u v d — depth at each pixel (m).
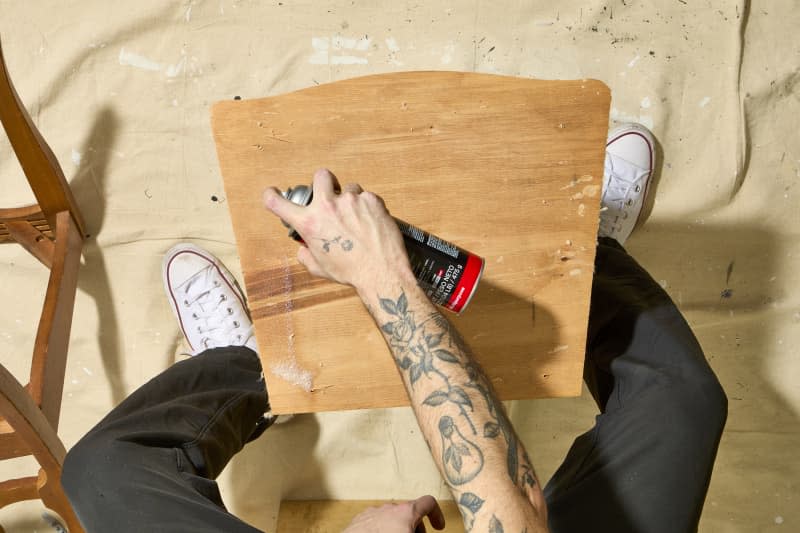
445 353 0.59
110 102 1.15
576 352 0.80
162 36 1.14
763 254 1.20
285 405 0.81
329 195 0.59
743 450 1.20
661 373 0.84
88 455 0.81
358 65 1.15
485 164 0.72
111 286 1.20
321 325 0.77
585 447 0.83
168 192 1.17
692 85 1.16
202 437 0.88
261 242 0.73
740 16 1.14
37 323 1.20
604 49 1.15
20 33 1.13
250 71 1.15
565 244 0.75
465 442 0.56
